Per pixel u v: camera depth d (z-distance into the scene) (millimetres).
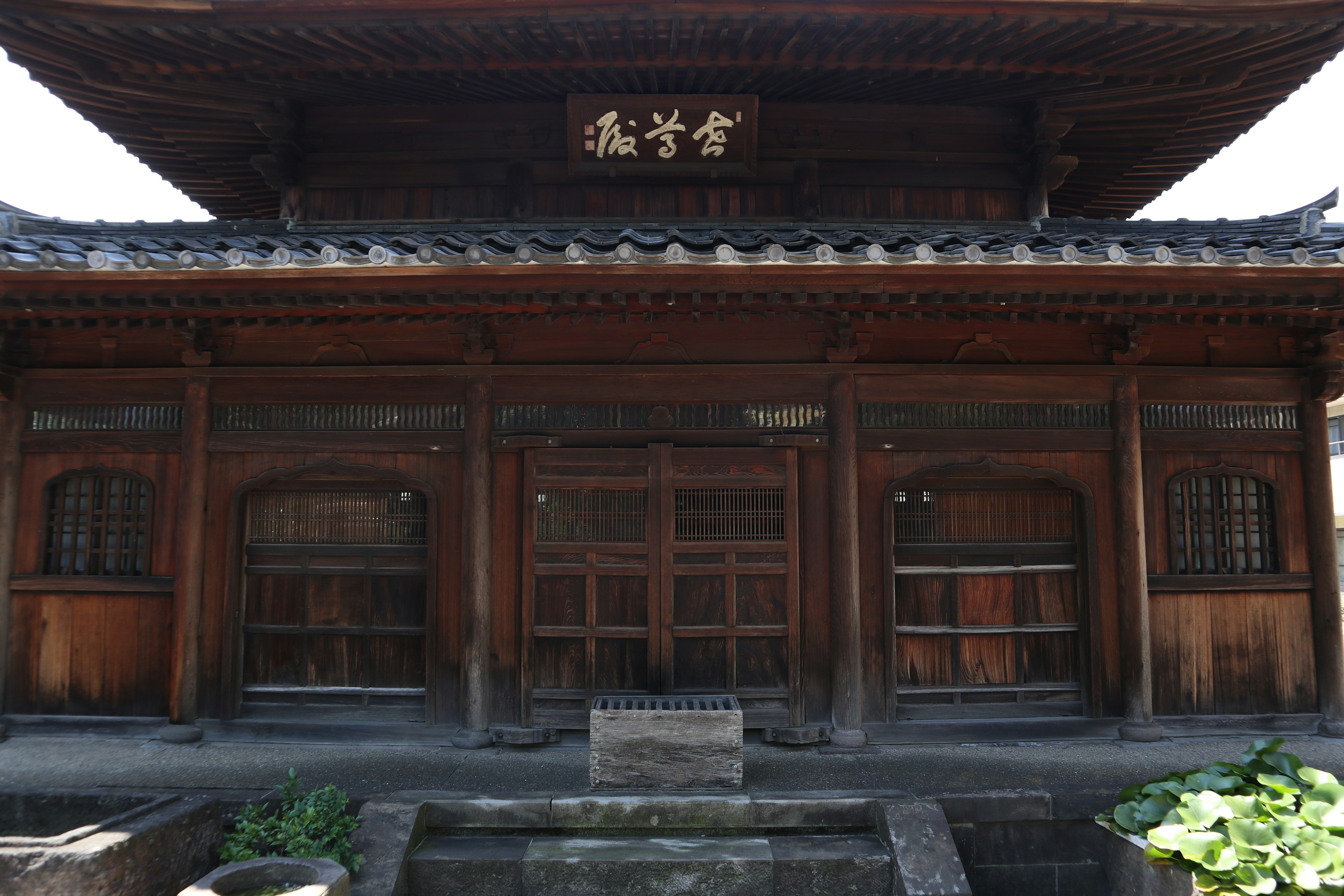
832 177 6465
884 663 5656
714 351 5781
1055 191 8008
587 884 4113
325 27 5188
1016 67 5773
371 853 4082
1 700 5762
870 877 4148
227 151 6949
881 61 5688
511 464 5758
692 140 6117
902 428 5770
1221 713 5820
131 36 5309
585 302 4723
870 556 5719
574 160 6199
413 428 5797
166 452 5875
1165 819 3918
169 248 5102
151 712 5758
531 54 5562
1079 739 5617
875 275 4488
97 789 4664
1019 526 5938
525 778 4836
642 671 5602
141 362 5926
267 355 5859
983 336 5809
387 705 5754
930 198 6516
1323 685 5801
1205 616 5875
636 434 5758
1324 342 5770
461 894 4113
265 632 5824
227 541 5766
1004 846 4457
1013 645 5871
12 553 5859
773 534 5680
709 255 4301
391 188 6426
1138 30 5316
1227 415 5965
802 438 5652
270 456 5812
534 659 5621
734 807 4434
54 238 5137
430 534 5719
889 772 4934
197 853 3908
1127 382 5797
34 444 5902
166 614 5816
